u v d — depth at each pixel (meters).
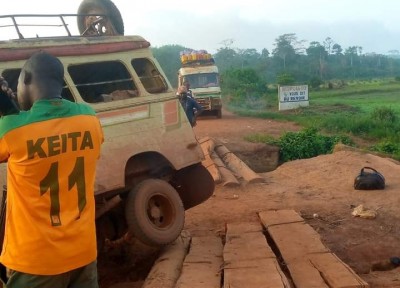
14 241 3.32
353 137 24.42
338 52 149.38
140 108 7.31
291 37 124.31
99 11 8.00
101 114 6.95
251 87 50.75
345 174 12.70
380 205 9.81
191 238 8.03
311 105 43.47
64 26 7.35
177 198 7.40
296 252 6.76
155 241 7.04
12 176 3.33
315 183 12.20
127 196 7.21
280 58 119.94
